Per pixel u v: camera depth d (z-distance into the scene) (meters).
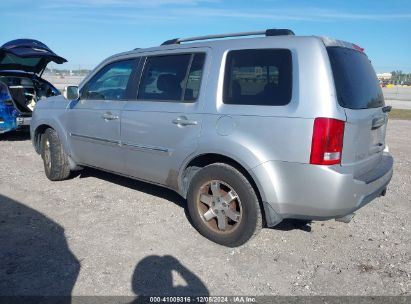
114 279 3.26
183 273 3.38
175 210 4.79
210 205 3.94
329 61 3.34
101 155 5.07
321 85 3.25
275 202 3.46
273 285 3.23
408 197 5.49
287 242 3.98
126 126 4.59
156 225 4.34
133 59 4.73
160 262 3.55
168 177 4.29
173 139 4.11
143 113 4.39
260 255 3.71
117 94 4.84
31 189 5.50
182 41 4.48
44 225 4.28
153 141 4.32
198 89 3.98
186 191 4.23
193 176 4.02
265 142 3.45
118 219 4.49
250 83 3.64
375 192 3.63
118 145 4.75
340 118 3.20
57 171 5.70
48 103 5.87
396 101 32.16
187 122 3.95
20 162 7.20
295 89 3.35
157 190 5.53
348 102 3.36
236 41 3.86
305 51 3.39
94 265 3.47
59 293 3.04
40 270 3.36
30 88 10.32
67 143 5.52
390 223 4.52
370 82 3.89
